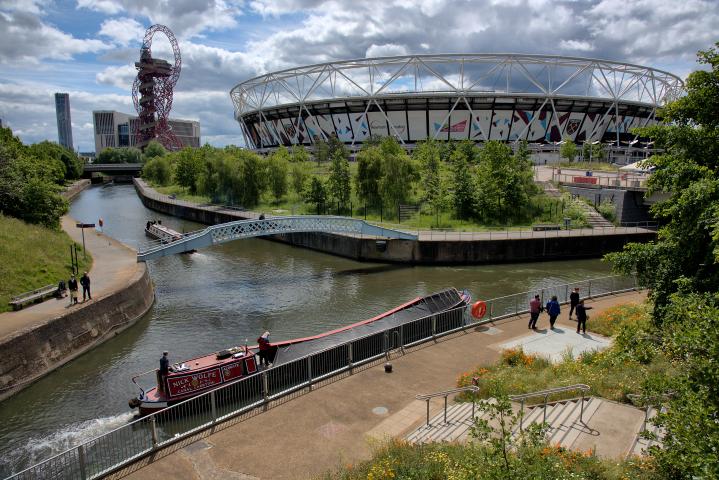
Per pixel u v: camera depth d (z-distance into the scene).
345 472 11.29
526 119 115.12
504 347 20.00
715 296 9.53
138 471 12.30
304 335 28.41
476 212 61.97
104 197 115.25
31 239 35.03
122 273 34.41
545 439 11.34
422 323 21.06
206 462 12.58
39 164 58.28
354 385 16.72
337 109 120.31
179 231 66.94
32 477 12.17
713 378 7.37
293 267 46.81
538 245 49.94
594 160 108.00
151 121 197.50
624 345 12.73
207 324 30.36
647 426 12.04
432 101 112.81
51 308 25.83
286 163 84.00
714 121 13.98
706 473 6.08
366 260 49.69
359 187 70.31
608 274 43.66
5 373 20.44
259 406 15.38
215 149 114.69
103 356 25.22
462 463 8.61
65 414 19.53
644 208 59.38
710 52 13.80
